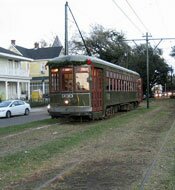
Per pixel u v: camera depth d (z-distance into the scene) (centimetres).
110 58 7488
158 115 3041
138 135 1770
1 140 1631
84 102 2280
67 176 968
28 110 3734
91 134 1789
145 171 1014
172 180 909
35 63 7475
